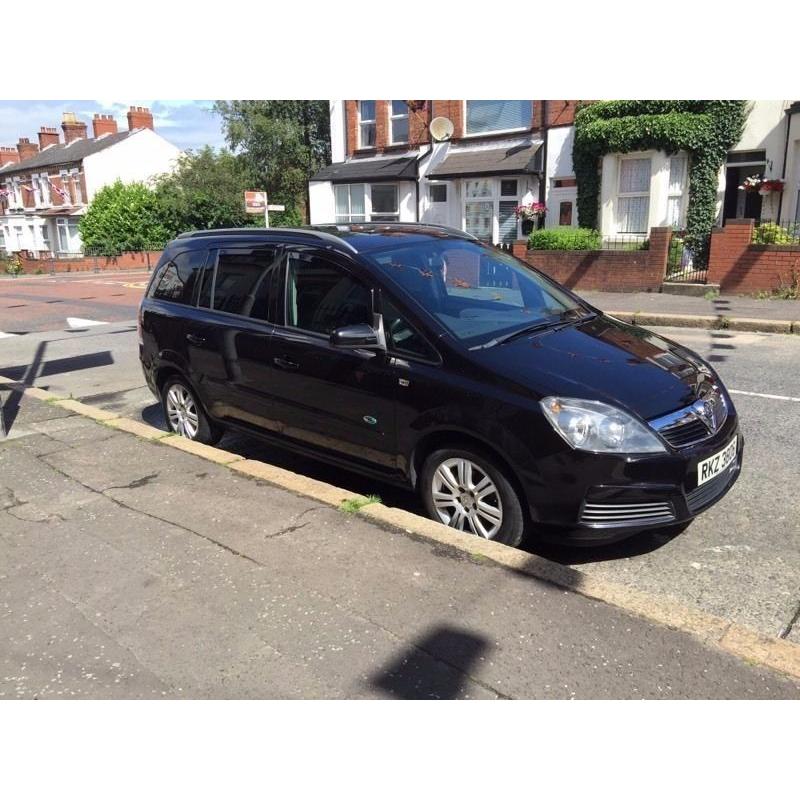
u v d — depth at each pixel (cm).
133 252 3997
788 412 627
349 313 438
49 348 1162
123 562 376
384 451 423
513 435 358
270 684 281
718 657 281
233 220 4009
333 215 2303
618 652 287
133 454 535
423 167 2059
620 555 392
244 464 496
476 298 448
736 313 1128
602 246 1573
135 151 4522
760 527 416
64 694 281
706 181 1476
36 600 345
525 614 313
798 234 1372
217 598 338
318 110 3697
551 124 1761
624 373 382
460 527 398
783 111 1405
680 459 352
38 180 4934
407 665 287
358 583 344
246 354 497
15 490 477
